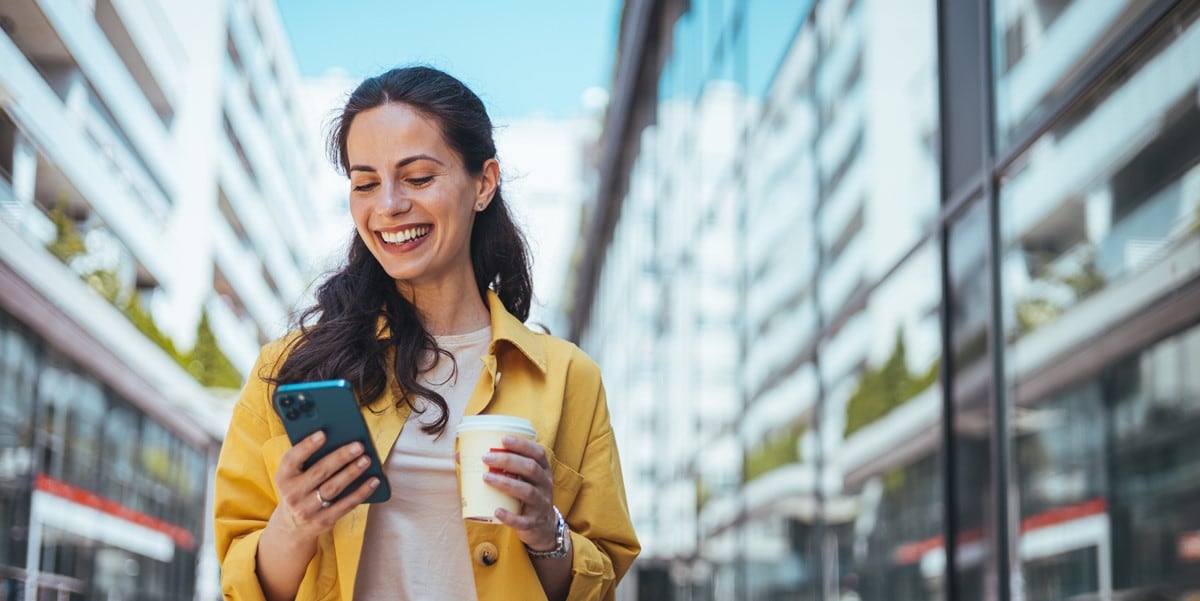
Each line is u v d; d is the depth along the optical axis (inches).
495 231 75.5
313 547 59.2
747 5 276.8
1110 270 115.5
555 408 67.2
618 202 533.3
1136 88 111.7
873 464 179.0
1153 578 106.2
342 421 54.3
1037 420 128.7
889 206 177.5
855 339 189.0
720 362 294.2
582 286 687.1
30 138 416.8
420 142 65.1
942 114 158.1
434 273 67.4
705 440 308.3
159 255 797.2
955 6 154.7
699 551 311.4
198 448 739.4
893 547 169.2
